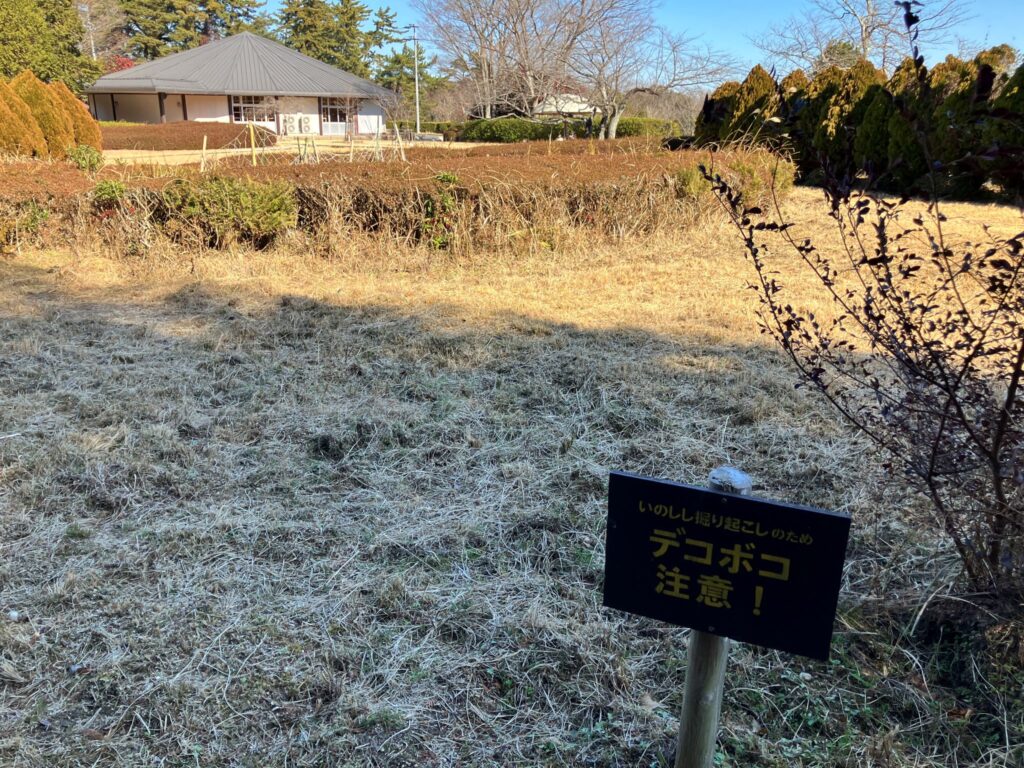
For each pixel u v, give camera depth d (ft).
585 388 14.28
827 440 12.19
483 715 7.25
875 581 8.79
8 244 26.03
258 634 8.16
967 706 7.20
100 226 26.05
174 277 22.95
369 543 9.70
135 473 11.27
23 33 104.83
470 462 11.78
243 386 14.65
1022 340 6.55
